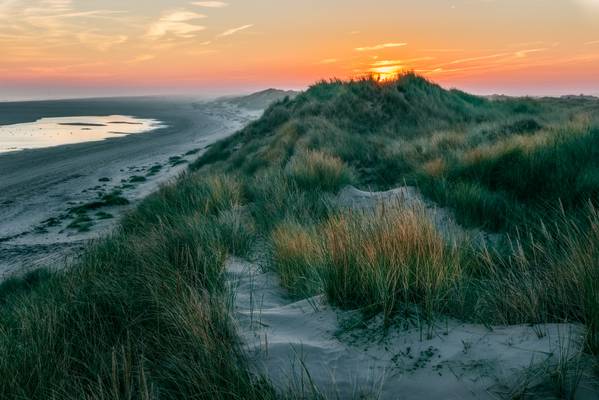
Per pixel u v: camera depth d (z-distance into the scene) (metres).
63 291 4.01
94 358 2.57
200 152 42.59
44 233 15.45
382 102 17.80
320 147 12.84
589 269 2.40
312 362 2.34
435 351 2.25
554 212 5.21
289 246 4.33
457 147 10.49
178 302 2.96
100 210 18.55
